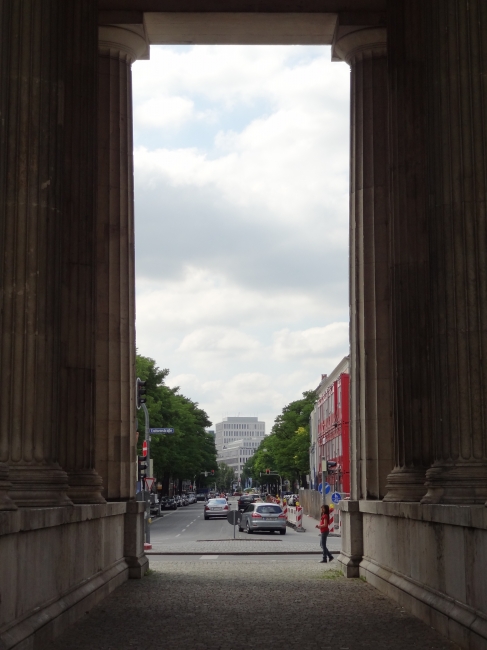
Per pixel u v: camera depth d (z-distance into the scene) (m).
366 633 13.80
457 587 13.09
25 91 14.18
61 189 14.94
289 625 14.68
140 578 23.23
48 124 14.41
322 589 20.45
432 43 15.22
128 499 24.34
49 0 14.72
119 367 24.67
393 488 20.92
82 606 15.75
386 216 25.00
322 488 50.88
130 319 25.27
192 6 25.86
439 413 14.64
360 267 25.16
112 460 24.17
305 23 26.55
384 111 25.38
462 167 14.55
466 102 14.65
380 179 25.12
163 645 12.72
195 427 124.50
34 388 13.98
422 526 15.66
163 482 124.44
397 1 22.20
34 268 13.97
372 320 24.78
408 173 21.50
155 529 64.81
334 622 15.01
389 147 22.50
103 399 24.38
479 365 14.22
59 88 15.09
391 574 18.95
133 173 26.14
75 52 21.12
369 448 24.31
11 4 14.35
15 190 13.97
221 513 83.12
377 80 25.55
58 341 14.59
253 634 13.72
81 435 20.38
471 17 14.75
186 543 45.00
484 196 14.45
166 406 95.25
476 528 11.94
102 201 25.08
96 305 22.95
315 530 61.41
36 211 14.05
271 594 19.36
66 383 20.34
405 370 21.28
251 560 31.56
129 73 26.23
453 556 13.31
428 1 15.50
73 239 20.70
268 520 54.94
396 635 13.57
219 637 13.43
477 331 14.26
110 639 13.27
